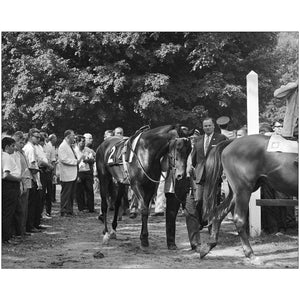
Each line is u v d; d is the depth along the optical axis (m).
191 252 7.47
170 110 16.83
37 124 18.38
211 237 7.00
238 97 17.34
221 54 17.59
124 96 17.55
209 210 7.06
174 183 7.25
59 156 11.96
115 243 8.31
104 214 8.75
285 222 8.91
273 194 8.84
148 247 7.59
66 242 8.38
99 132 18.89
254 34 19.03
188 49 17.50
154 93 16.19
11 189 7.85
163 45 16.66
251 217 8.59
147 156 7.40
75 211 13.04
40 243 8.24
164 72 17.94
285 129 6.87
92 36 16.41
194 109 17.20
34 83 17.52
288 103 6.90
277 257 7.04
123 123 18.64
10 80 18.31
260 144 6.73
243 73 18.66
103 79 16.36
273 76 19.72
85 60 18.03
